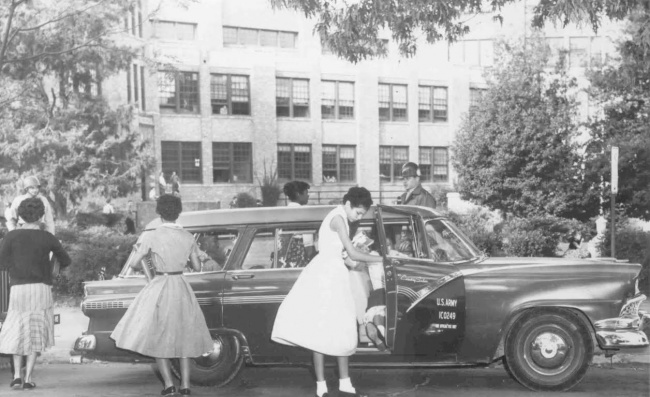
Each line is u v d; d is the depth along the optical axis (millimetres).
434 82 50844
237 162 44844
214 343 8477
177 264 7695
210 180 43750
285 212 8547
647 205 23375
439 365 8164
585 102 36938
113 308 8414
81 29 22688
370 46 14859
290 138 46469
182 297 7676
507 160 24656
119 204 34812
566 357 8203
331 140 47750
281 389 8477
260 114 45156
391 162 49656
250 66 45031
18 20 21875
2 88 22156
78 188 24281
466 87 51312
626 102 23766
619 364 9977
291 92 46719
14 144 22797
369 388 8492
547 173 24844
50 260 8859
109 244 16234
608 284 8172
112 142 24891
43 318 8484
